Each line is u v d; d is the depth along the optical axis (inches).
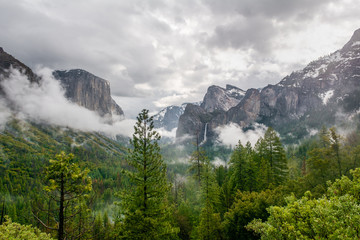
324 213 354.9
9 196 3476.9
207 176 1173.1
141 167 657.6
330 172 879.7
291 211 403.9
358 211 331.0
